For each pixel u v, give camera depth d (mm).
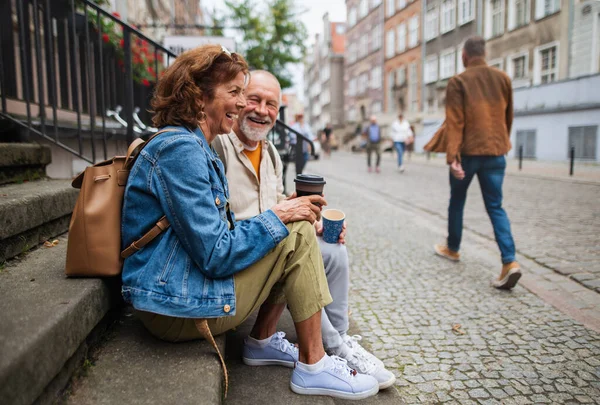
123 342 1673
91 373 1459
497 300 3299
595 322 2883
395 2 32688
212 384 1415
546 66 18156
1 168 2648
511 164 15438
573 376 2252
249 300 1656
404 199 8086
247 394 1819
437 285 3635
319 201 1799
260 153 2297
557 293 3410
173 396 1344
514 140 18125
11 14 3852
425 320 2951
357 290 3527
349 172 13953
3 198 1996
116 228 1593
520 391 2131
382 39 35500
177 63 1646
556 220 5910
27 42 4113
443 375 2277
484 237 5238
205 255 1498
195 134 1648
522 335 2719
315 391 1839
